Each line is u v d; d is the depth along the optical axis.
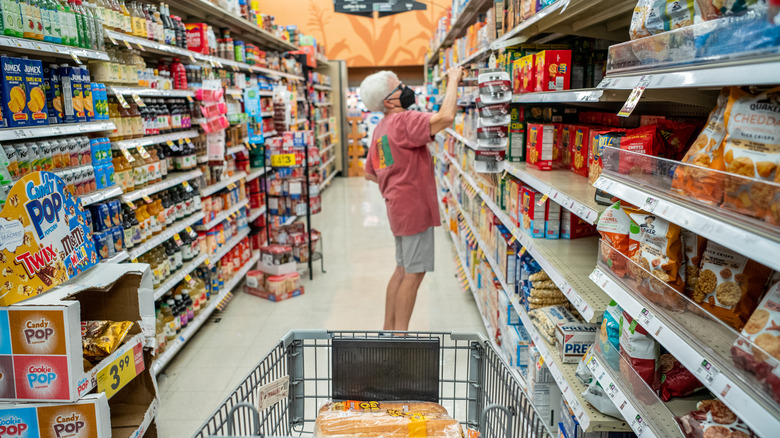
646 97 1.73
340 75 12.88
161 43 4.01
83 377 1.86
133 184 3.50
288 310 4.71
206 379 3.49
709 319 1.19
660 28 1.45
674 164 1.34
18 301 1.80
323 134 11.59
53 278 1.94
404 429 1.75
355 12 12.46
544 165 2.93
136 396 2.30
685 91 1.68
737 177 1.08
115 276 2.10
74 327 1.82
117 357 2.04
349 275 5.70
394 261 6.19
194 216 4.34
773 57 0.93
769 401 0.96
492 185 3.82
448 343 3.87
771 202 0.97
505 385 1.75
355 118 13.64
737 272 1.34
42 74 2.60
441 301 4.89
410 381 1.96
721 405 1.29
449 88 3.42
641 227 1.54
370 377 1.95
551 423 2.53
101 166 3.09
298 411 2.00
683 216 1.25
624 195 1.58
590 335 2.14
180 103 4.29
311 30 12.58
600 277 1.78
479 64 4.40
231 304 4.91
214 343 4.05
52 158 2.69
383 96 3.60
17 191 1.81
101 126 3.07
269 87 7.30
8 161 2.31
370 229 7.87
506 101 3.31
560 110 3.39
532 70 2.89
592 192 2.22
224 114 4.74
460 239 5.75
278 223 6.55
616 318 1.75
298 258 5.61
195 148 4.65
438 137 9.26
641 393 1.54
